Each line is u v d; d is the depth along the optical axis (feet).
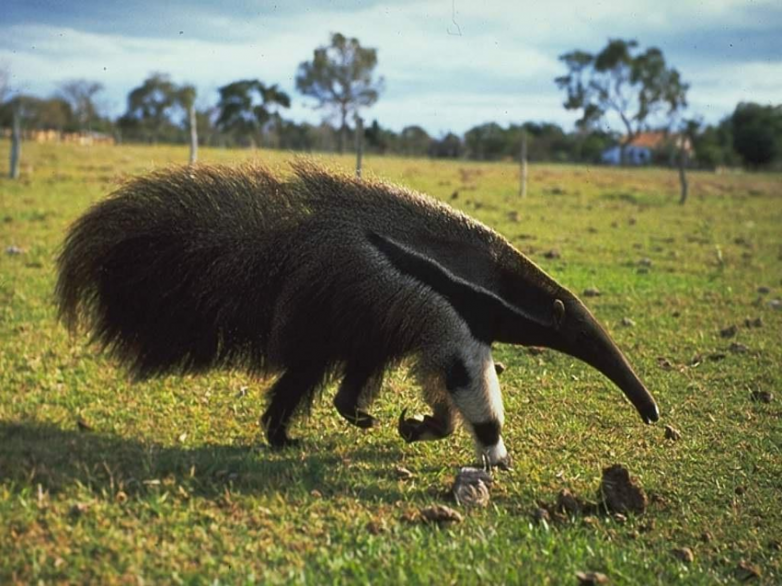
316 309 16.44
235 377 22.91
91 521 12.60
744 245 57.82
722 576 14.38
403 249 16.53
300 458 17.08
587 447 19.66
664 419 22.02
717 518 16.49
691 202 91.20
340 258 16.31
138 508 13.33
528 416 21.61
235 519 13.58
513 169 128.36
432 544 13.44
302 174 17.01
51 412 19.11
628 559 14.17
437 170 109.09
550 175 118.52
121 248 16.38
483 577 12.52
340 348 16.89
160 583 11.26
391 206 16.90
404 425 18.33
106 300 16.65
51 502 12.98
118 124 194.49
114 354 17.10
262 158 18.71
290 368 17.04
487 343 17.25
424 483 16.78
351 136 148.87
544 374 25.07
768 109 174.60
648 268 44.86
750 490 17.89
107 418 19.15
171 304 16.61
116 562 11.60
